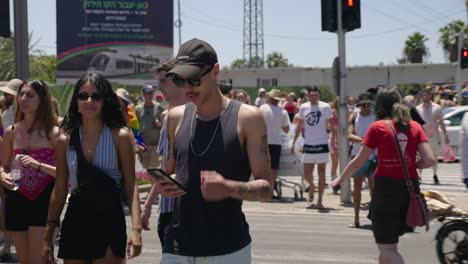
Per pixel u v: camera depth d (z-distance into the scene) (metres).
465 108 21.06
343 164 12.45
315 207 12.24
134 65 27.59
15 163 5.46
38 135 5.56
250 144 3.52
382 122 5.95
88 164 4.61
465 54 24.94
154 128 12.77
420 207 5.82
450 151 15.29
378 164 5.95
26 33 11.21
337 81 12.45
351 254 8.41
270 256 8.24
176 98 4.91
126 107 9.77
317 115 11.95
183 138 3.62
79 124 4.71
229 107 3.58
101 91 4.62
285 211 11.95
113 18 27.42
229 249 3.53
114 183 4.66
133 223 4.58
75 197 4.61
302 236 9.64
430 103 15.09
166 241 3.67
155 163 12.88
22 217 5.47
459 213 7.06
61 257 4.61
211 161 3.52
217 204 3.54
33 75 46.34
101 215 4.59
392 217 5.86
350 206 12.47
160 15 27.64
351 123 11.41
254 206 12.46
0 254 7.60
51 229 4.82
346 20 12.28
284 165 13.05
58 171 4.83
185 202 3.58
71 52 27.38
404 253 8.55
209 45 3.55
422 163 5.93
